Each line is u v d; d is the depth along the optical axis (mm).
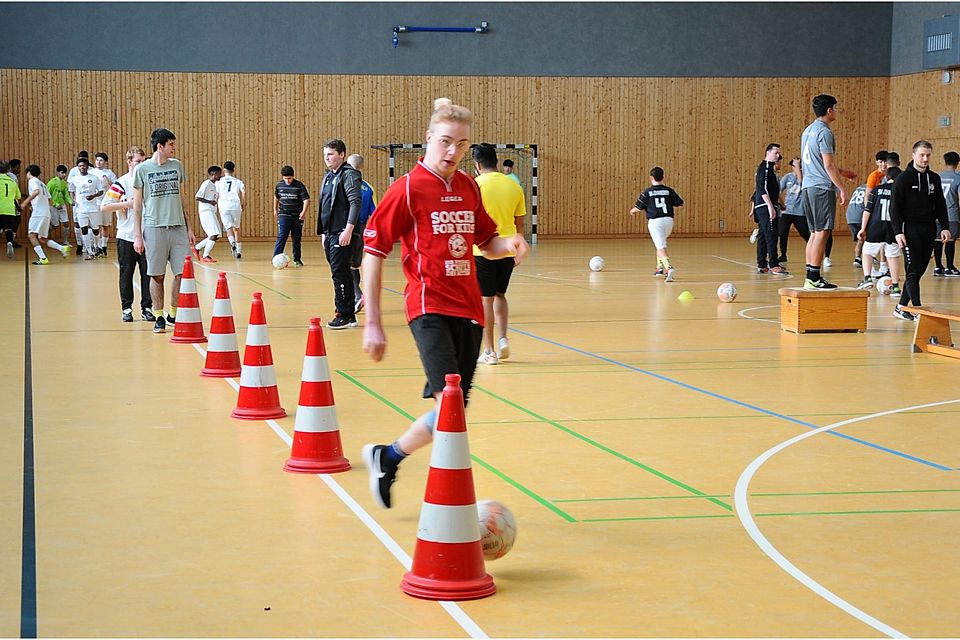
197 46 27219
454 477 3816
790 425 6719
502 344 9156
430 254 4508
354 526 4609
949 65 27125
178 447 6031
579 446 6133
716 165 29719
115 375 8312
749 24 29453
